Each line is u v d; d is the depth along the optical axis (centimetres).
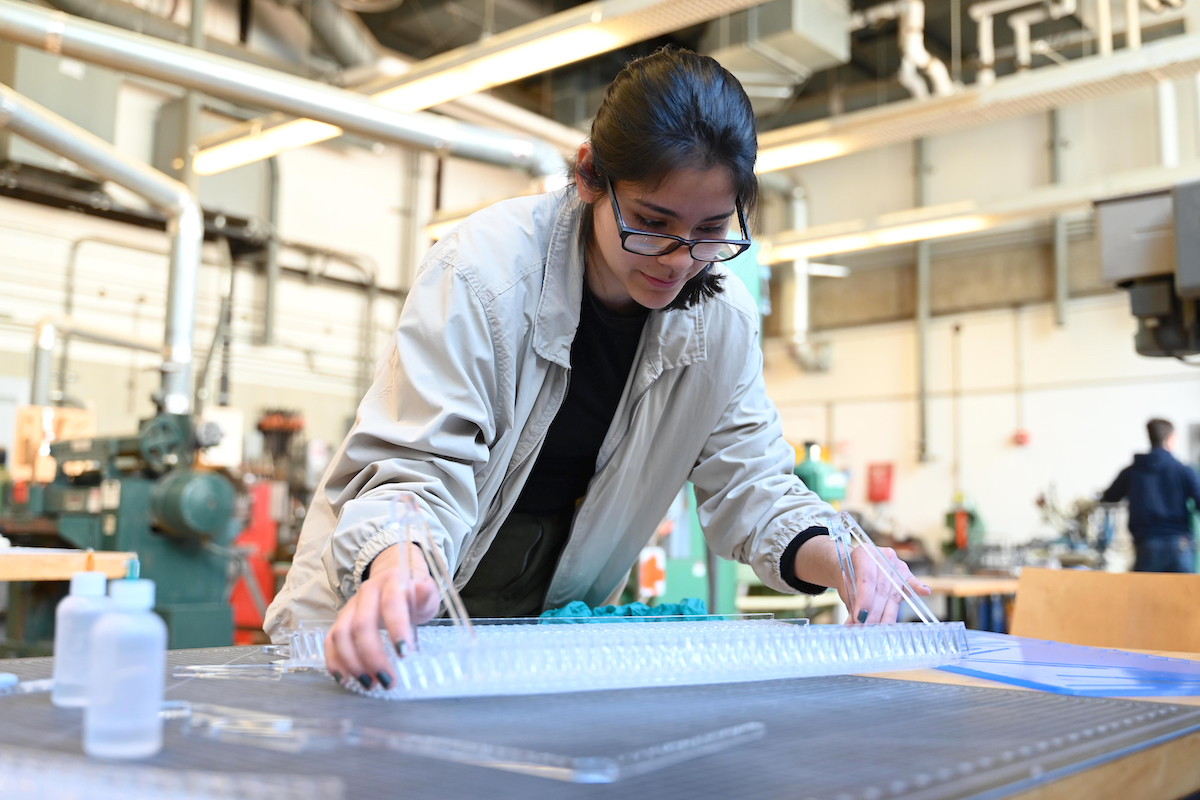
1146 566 569
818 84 934
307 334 868
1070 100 539
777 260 781
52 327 612
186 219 491
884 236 725
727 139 98
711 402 140
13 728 65
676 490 151
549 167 512
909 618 455
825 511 135
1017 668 107
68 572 249
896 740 65
